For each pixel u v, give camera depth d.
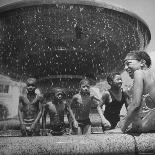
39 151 2.23
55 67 6.02
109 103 4.54
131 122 2.42
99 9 5.03
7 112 10.34
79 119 5.01
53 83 6.15
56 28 5.34
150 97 2.40
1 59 6.38
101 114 4.41
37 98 4.95
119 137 2.27
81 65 6.01
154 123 2.36
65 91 6.12
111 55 6.09
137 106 2.36
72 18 5.17
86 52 5.80
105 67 6.30
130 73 2.58
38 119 4.73
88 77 6.26
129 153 2.23
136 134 2.32
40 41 5.63
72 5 4.89
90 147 2.23
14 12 5.14
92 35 5.52
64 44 5.64
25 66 6.23
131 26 5.59
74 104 5.08
